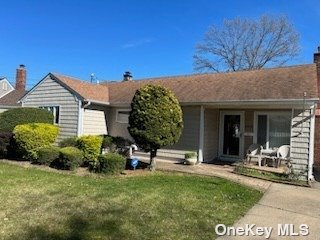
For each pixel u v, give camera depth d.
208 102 14.16
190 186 9.50
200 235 5.72
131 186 9.23
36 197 7.75
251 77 16.00
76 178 10.37
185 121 15.33
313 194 9.52
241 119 15.61
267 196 8.91
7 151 14.85
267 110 14.77
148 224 6.12
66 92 17.56
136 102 11.67
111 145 14.73
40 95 18.75
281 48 35.12
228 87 15.37
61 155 12.12
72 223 6.02
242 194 8.87
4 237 5.28
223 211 7.18
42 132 13.69
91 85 19.69
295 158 12.26
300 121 12.25
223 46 37.50
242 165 13.52
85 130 17.02
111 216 6.48
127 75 24.86
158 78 20.22
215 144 16.22
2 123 15.82
